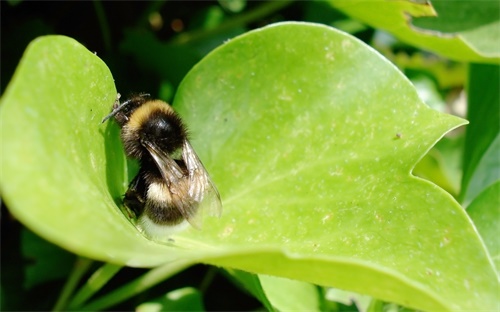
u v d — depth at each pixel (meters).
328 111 0.13
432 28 0.16
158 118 0.13
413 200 0.12
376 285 0.10
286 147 0.13
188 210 0.12
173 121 0.13
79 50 0.11
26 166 0.09
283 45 0.13
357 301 0.14
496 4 0.16
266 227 0.12
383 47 0.20
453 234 0.11
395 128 0.12
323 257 0.10
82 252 0.09
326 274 0.10
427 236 0.11
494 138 0.15
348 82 0.13
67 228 0.09
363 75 0.13
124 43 0.17
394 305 0.14
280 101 0.13
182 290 0.14
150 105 0.13
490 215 0.14
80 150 0.11
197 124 0.13
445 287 0.11
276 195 0.13
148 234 0.12
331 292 0.14
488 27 0.16
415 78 0.20
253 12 0.18
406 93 0.13
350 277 0.10
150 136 0.13
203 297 0.17
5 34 0.17
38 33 0.17
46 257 0.16
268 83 0.13
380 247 0.12
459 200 0.15
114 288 0.16
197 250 0.12
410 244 0.11
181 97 0.13
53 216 0.09
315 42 0.13
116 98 0.12
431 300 0.10
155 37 0.17
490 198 0.14
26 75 0.10
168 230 0.12
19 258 0.16
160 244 0.12
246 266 0.10
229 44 0.13
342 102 0.13
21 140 0.09
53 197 0.09
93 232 0.09
